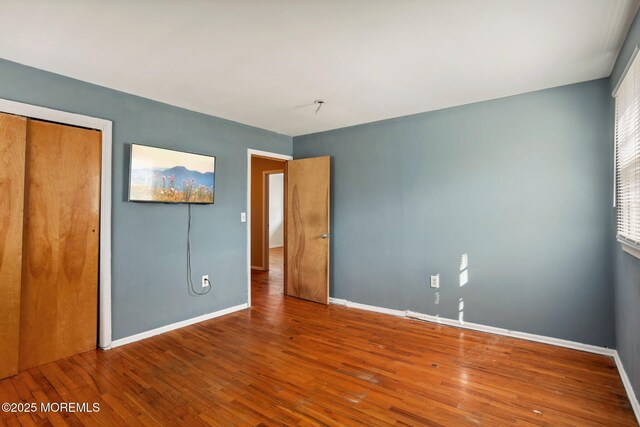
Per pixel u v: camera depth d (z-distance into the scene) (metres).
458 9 1.80
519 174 3.14
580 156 2.87
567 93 2.91
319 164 4.46
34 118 2.55
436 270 3.62
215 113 3.72
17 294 2.44
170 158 3.31
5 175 2.38
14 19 1.89
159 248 3.31
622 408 2.04
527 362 2.65
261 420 1.93
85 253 2.84
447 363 2.65
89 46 2.22
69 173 2.74
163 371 2.52
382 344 3.04
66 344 2.74
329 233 4.42
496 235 3.27
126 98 3.06
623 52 2.18
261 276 6.16
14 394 2.20
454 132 3.49
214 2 1.74
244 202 4.18
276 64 2.49
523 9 1.80
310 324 3.60
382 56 2.36
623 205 2.32
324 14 1.85
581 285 2.87
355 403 2.10
